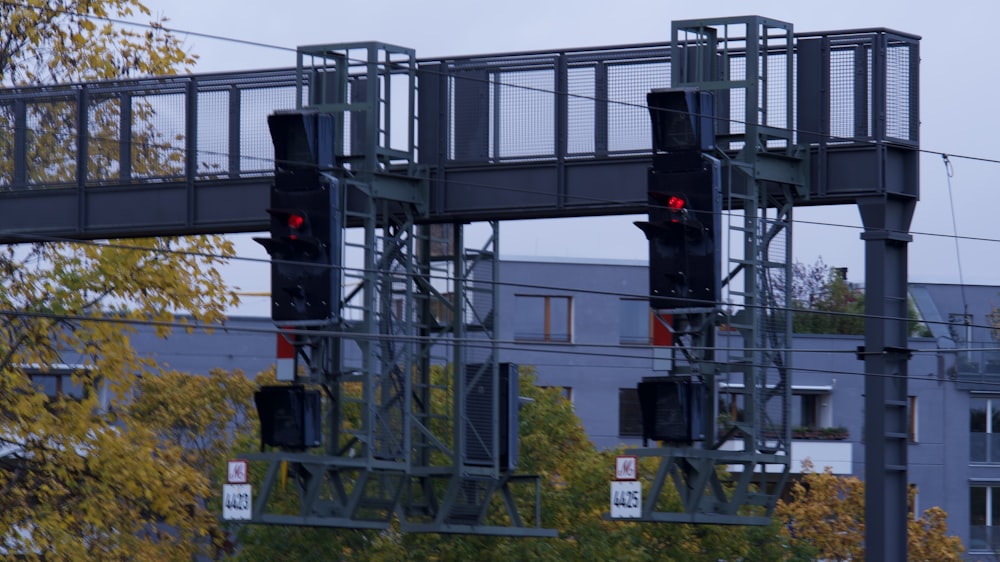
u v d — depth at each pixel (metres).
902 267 85.12
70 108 92.38
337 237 76.31
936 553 146.12
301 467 84.44
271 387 79.25
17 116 93.00
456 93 89.62
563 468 132.25
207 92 90.06
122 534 95.81
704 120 75.81
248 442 126.25
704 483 83.06
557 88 87.75
